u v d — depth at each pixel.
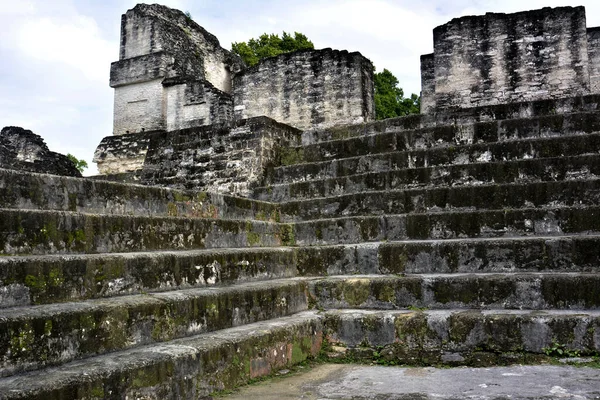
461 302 6.95
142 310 5.08
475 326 6.30
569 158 9.01
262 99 16.77
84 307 4.62
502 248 7.41
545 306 6.64
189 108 19.92
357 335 6.81
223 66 24.56
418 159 10.27
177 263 6.10
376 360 6.55
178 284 6.10
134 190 6.87
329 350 6.85
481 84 14.24
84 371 4.08
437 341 6.43
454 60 14.44
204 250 6.94
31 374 3.99
